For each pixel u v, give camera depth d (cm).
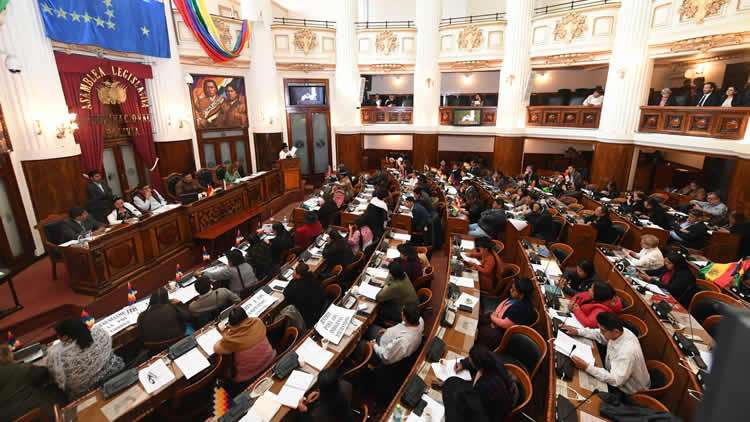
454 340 488
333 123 1770
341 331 497
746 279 609
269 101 1620
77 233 752
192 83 1404
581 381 425
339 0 1625
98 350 430
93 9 997
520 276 752
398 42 1678
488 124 1666
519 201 1076
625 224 930
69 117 940
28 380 395
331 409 352
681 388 435
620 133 1286
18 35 831
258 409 385
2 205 811
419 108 1738
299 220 1020
